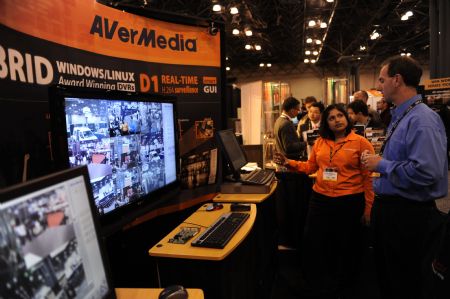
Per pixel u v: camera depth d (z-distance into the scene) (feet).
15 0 4.63
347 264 8.80
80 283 2.80
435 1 17.29
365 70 48.08
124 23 6.92
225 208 7.22
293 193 11.26
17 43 4.64
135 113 5.79
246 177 8.89
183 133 8.45
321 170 8.66
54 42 5.32
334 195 8.39
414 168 5.50
